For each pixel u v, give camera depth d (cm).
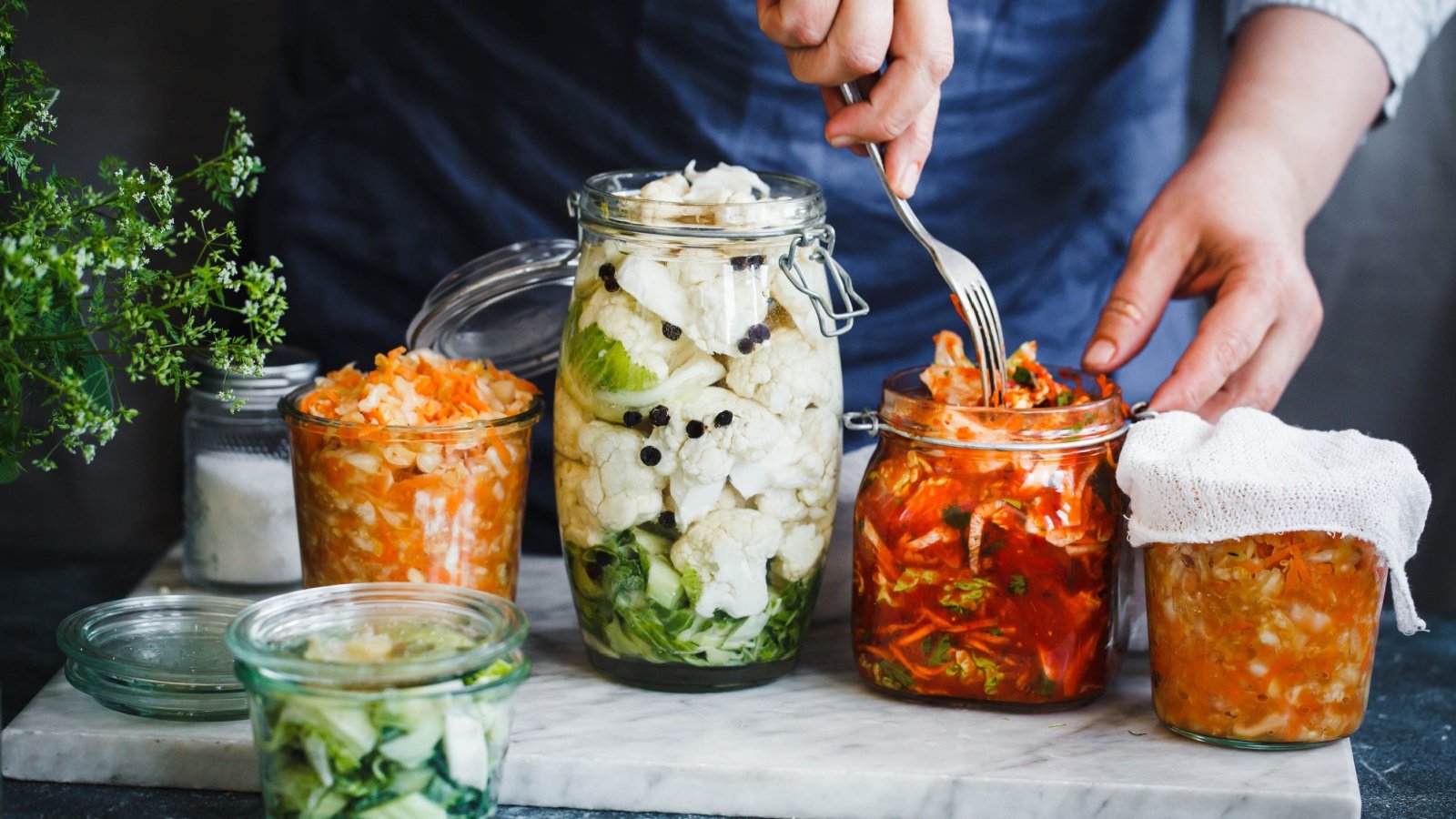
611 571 102
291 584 125
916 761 94
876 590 102
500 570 109
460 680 82
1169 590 96
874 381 145
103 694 97
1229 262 129
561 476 104
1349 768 93
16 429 95
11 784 95
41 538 182
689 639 102
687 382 97
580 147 136
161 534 184
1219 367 121
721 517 100
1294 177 135
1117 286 129
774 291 98
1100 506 100
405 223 141
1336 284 191
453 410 104
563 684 106
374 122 140
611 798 93
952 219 142
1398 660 120
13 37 101
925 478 100
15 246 85
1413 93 183
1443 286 189
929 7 97
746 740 97
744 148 134
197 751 94
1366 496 90
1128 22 143
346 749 80
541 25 134
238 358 96
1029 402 104
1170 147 151
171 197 97
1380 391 193
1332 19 140
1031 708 102
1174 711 98
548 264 110
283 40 151
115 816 91
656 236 96
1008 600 99
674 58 132
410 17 137
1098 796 91
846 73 98
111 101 174
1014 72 139
